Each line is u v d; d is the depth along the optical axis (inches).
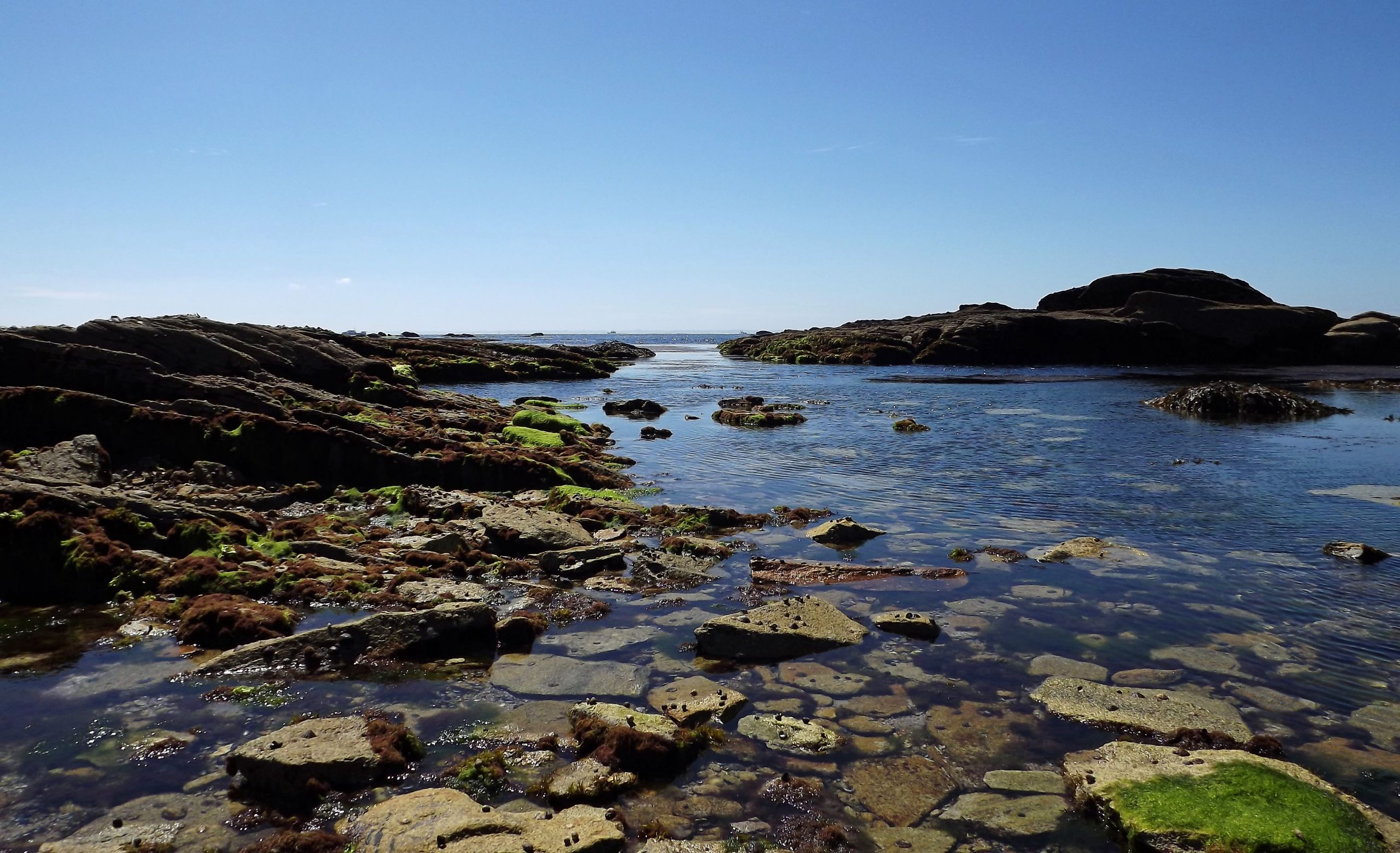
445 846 343.0
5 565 667.4
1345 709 485.1
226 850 352.8
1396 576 737.6
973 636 596.7
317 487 1008.2
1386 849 345.4
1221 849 342.0
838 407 2267.5
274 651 536.7
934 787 406.3
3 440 1030.4
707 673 535.2
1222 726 460.4
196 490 944.3
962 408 2218.3
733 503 1055.0
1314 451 1457.9
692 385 3152.1
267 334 1754.4
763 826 374.9
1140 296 4389.8
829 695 503.2
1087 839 368.5
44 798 387.2
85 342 1375.5
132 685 506.0
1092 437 1656.0
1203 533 890.1
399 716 471.8
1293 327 4188.0
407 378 2250.2
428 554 768.3
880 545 845.8
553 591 691.4
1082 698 495.5
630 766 417.1
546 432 1518.2
